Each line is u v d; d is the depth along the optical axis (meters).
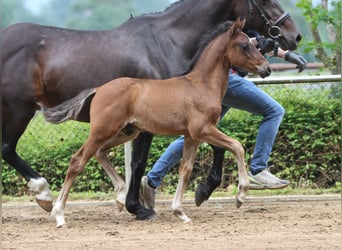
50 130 15.07
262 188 13.00
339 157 14.67
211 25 12.31
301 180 14.76
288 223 11.51
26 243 10.25
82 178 14.94
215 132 11.42
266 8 12.55
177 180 14.78
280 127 14.68
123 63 12.00
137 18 12.41
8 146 12.31
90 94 11.64
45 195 12.47
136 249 9.70
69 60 12.05
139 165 12.08
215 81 11.59
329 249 9.52
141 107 11.45
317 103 14.73
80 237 10.64
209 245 9.86
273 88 14.87
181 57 12.19
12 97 12.12
